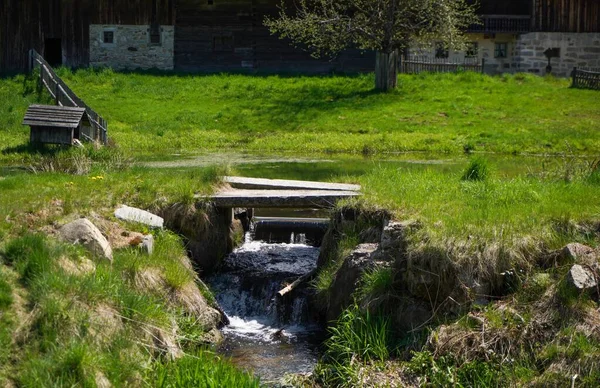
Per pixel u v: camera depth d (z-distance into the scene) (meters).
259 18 43.72
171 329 10.54
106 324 9.74
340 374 10.23
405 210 12.80
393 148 28.81
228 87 38.44
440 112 34.12
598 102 35.94
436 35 37.59
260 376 10.55
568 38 45.53
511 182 14.32
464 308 10.53
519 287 10.57
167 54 43.78
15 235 11.30
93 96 36.19
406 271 11.05
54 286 9.80
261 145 29.50
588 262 10.45
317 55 43.09
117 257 11.50
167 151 28.39
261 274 14.13
